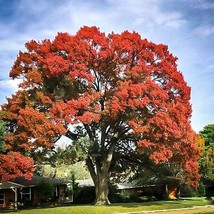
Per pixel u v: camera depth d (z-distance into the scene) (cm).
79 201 5131
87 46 3700
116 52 3781
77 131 3962
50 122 3478
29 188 4853
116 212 3297
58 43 3797
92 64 3784
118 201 4997
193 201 4481
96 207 3431
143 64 3697
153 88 3594
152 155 3519
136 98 3519
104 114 3600
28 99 3766
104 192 4022
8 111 3778
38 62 3856
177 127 3556
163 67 3884
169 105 3684
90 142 3616
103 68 3784
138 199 5194
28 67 4003
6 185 4378
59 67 3672
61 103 3534
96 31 3844
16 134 3597
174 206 3747
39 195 4812
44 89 3878
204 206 4075
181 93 3938
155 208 3566
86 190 5209
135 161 4412
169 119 3509
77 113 3662
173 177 4609
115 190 5281
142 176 5062
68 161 3628
